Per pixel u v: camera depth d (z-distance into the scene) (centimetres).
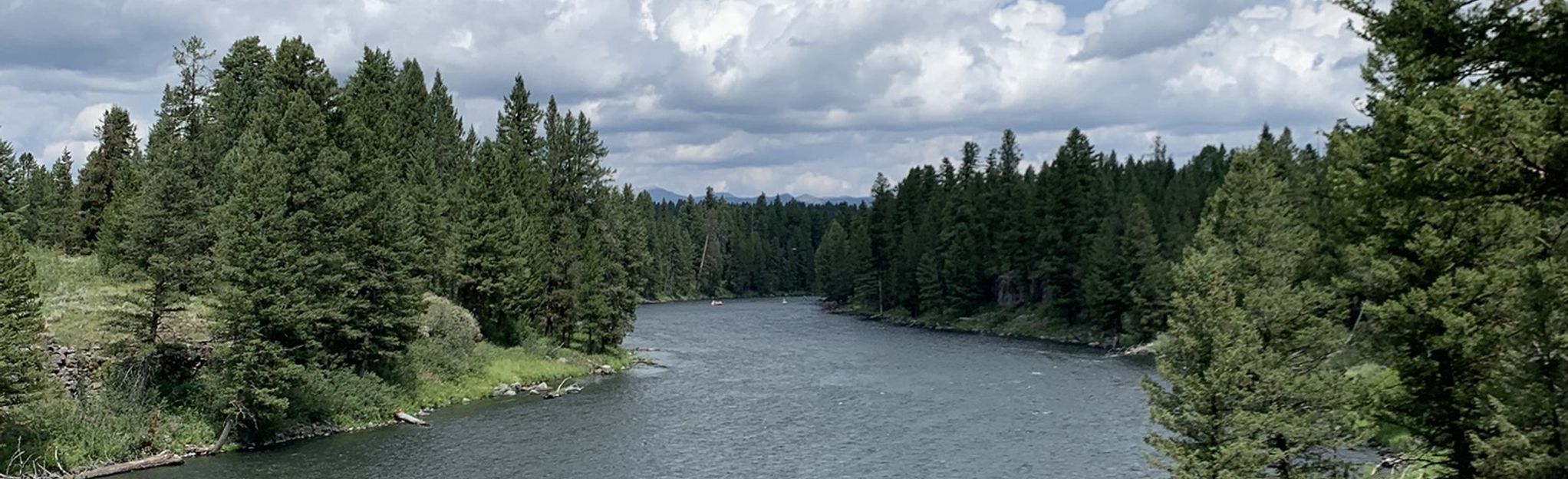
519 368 5941
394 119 7525
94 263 5153
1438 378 2428
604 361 6769
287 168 4422
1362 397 2592
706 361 7156
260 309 3831
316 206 4478
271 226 4019
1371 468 3056
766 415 4731
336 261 4400
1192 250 3491
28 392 3088
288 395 4088
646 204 18188
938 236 11838
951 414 4722
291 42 5269
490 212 6719
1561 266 1598
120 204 5216
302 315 3975
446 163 8469
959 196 11894
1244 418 2452
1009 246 10581
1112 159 14462
